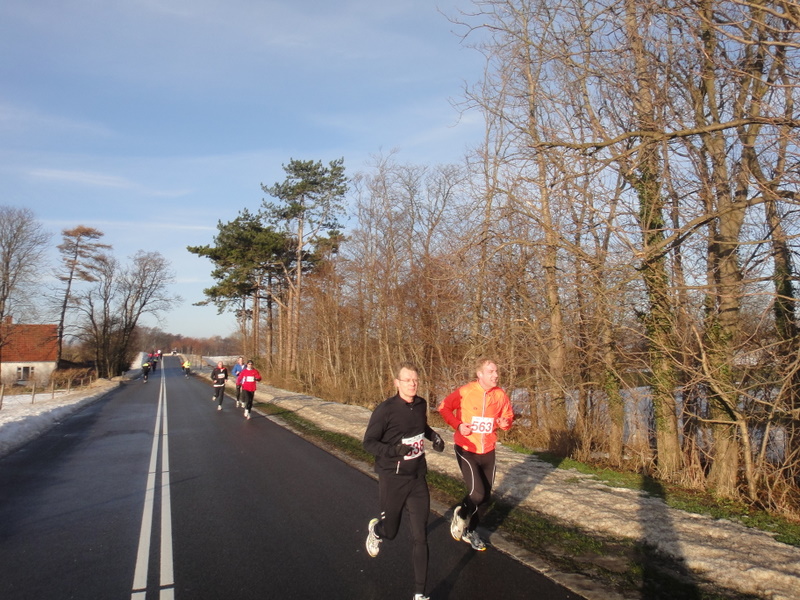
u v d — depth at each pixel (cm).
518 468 867
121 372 6644
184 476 923
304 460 1033
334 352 3288
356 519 659
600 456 957
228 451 1158
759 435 716
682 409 759
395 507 470
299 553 549
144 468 1001
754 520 603
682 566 498
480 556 529
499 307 1232
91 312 5881
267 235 3678
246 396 1800
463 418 560
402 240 2512
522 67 978
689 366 722
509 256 1132
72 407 2267
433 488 780
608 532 589
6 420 1561
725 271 740
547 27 911
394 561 523
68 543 595
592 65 822
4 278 5025
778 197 620
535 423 1184
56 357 6044
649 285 776
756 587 448
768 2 623
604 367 944
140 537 611
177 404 2439
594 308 938
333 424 1505
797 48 623
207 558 542
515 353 1205
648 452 855
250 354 5594
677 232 675
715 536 558
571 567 500
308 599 447
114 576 504
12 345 6350
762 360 692
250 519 666
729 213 719
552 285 982
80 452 1192
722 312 737
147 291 6494
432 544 564
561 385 1028
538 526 611
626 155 716
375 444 473
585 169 805
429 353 2041
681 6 665
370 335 2806
